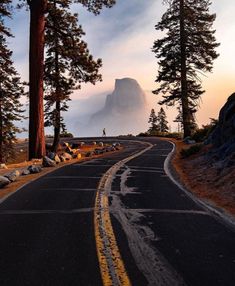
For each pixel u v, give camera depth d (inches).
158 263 195.2
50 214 307.0
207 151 703.1
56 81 1395.2
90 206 336.5
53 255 207.3
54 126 1488.7
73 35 1181.1
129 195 392.5
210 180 475.8
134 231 256.2
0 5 1078.4
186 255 208.2
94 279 173.9
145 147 1405.0
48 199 371.9
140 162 757.9
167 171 612.4
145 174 568.1
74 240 234.8
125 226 269.0
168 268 188.2
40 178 538.3
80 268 187.6
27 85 1409.9
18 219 291.4
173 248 220.7
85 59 1208.8
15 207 338.3
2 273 182.2
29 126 990.4
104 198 373.1
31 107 990.4
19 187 461.7
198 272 183.3
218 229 264.4
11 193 416.8
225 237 244.7
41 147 994.1
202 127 1465.3
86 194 396.8
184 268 188.5
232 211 324.2
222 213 314.7
